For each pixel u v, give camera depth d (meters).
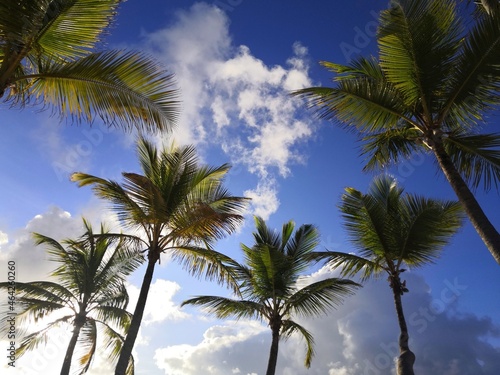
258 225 18.56
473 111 8.13
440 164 7.66
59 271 18.23
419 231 12.30
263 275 16.42
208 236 11.86
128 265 18.05
